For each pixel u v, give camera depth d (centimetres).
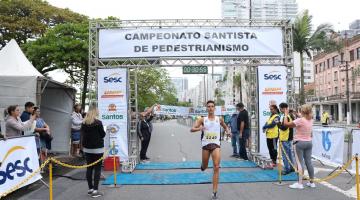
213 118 844
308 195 833
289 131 1059
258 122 1362
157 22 1341
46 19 3147
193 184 984
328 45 3678
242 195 845
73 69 2817
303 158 940
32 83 1138
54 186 958
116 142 1311
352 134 1002
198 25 1346
